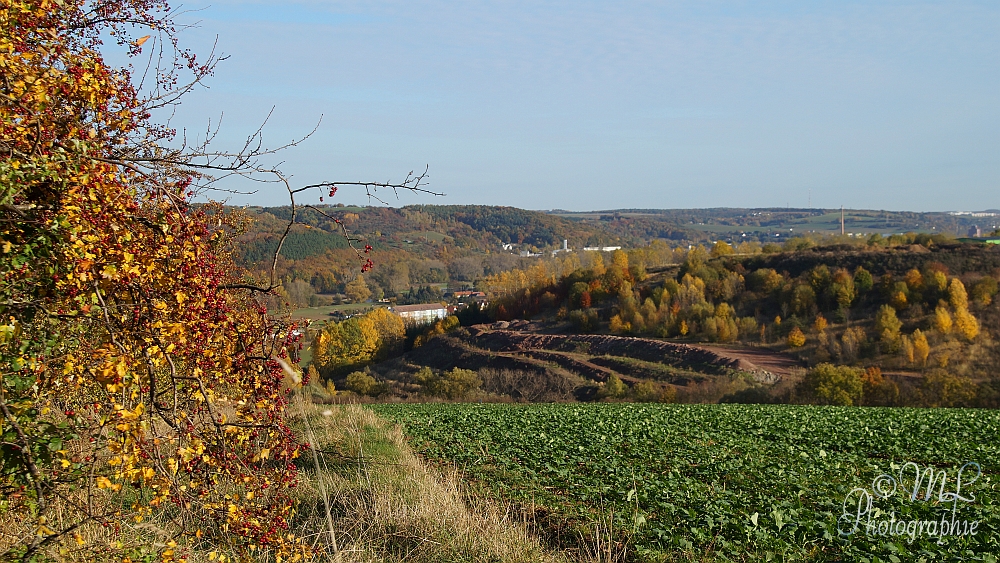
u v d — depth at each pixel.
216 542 4.99
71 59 4.23
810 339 77.44
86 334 4.52
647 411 30.77
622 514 10.50
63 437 4.15
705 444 18.62
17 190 3.76
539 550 8.33
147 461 4.27
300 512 9.13
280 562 5.09
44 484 4.23
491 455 16.61
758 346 78.38
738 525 9.55
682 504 11.03
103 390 4.52
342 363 63.66
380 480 10.67
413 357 85.19
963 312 69.44
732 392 57.97
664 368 70.06
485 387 68.69
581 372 70.38
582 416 27.77
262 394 4.72
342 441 14.91
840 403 52.38
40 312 4.21
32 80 3.91
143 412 4.20
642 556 8.67
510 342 85.06
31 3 4.12
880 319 71.56
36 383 4.30
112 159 4.39
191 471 4.60
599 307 98.25
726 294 93.19
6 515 4.88
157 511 6.63
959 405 52.22
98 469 4.48
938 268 81.56
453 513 8.95
